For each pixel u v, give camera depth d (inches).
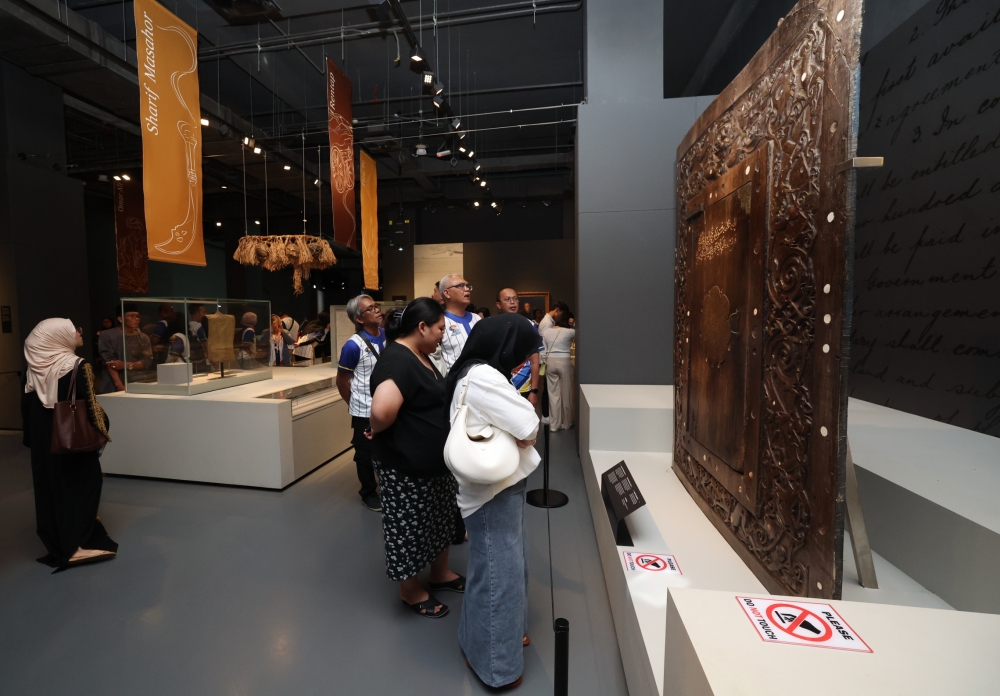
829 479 54.6
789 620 37.9
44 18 207.2
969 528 60.5
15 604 93.5
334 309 225.6
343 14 254.7
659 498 104.0
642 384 175.3
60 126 261.1
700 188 103.2
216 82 343.9
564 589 96.7
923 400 121.6
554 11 235.5
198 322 161.9
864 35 142.9
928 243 119.0
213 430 154.2
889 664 32.8
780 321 66.4
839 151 52.9
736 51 276.8
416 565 85.8
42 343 103.8
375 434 82.8
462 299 133.9
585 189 174.6
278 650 80.4
